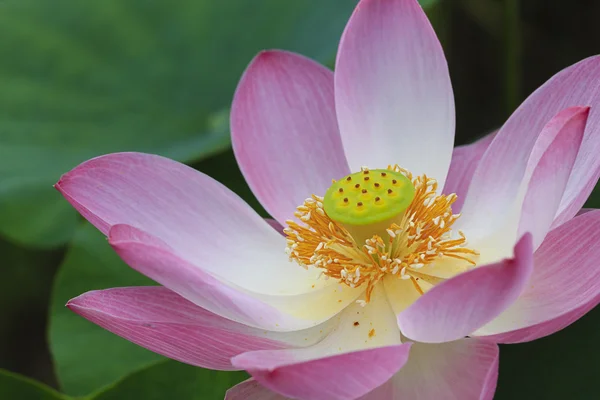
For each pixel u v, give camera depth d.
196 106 0.97
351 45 0.86
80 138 0.95
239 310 0.78
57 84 0.97
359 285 0.82
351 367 0.75
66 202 0.92
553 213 0.77
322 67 0.88
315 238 0.84
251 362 0.76
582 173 0.80
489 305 0.75
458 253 0.82
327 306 0.82
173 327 0.77
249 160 0.86
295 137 0.87
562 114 0.77
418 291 0.81
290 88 0.88
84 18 0.99
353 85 0.86
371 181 0.83
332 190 0.83
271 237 0.84
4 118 0.96
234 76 0.97
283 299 0.83
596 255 0.78
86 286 0.90
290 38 0.97
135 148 0.95
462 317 0.76
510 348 0.84
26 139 0.95
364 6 0.85
